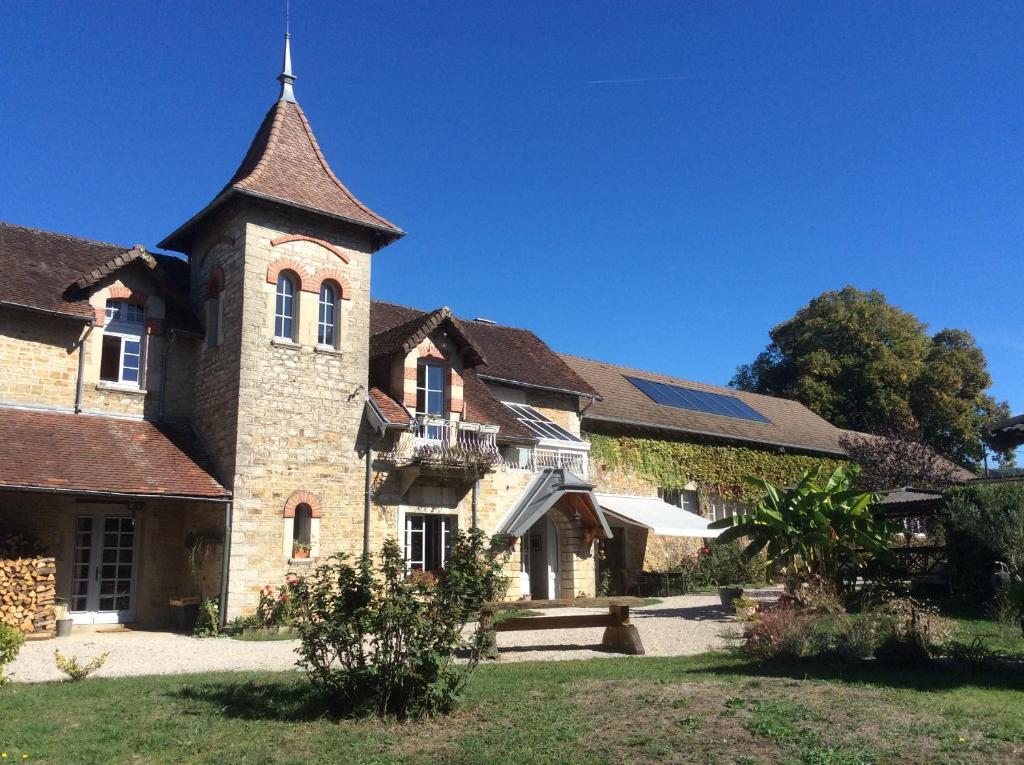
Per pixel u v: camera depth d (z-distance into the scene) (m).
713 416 36.16
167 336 20.80
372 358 22.89
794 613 14.88
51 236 21.75
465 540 10.74
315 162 22.75
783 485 36.59
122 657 14.94
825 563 18.80
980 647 12.35
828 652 13.02
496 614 14.72
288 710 10.14
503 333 30.69
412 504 21.80
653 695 10.34
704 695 10.21
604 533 24.80
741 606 19.28
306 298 20.70
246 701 10.66
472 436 22.84
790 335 60.00
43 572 17.28
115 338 20.27
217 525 18.98
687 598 26.22
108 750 8.48
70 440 18.03
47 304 18.59
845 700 9.77
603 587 27.33
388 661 9.83
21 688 11.41
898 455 37.81
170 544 20.16
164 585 19.89
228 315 20.20
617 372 36.25
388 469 21.47
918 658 12.23
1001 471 26.45
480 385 25.67
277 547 19.16
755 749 8.11
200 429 20.47
